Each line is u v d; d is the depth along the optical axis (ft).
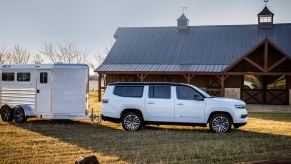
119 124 55.06
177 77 108.47
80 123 56.03
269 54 98.12
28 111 54.80
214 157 32.53
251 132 47.50
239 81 102.32
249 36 114.01
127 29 127.13
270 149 36.06
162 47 115.96
